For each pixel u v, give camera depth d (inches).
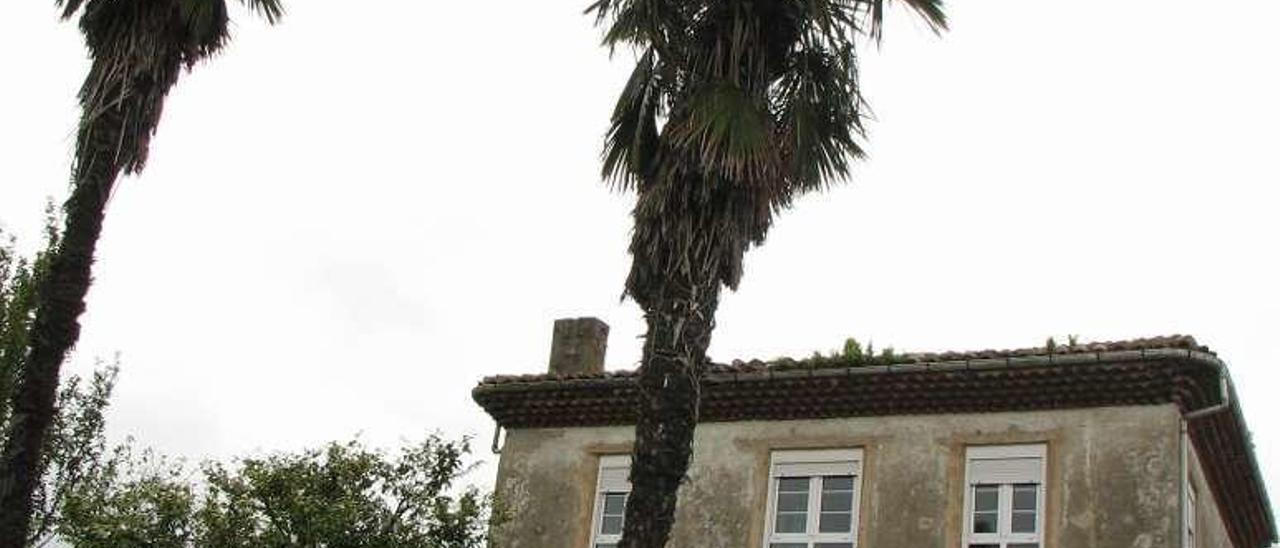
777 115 516.4
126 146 508.1
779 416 719.1
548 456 768.9
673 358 470.3
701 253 481.4
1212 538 737.0
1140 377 634.2
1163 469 624.4
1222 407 628.7
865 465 687.7
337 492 627.8
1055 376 650.8
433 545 620.7
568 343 836.0
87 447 899.4
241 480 619.2
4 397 742.5
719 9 511.8
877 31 518.6
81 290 480.4
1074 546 630.5
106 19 522.9
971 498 662.5
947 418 681.6
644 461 460.8
